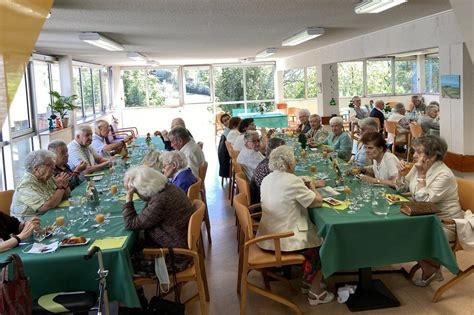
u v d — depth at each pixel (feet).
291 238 9.37
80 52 26.94
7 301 6.62
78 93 32.65
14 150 20.44
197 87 46.62
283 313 9.69
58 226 9.12
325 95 33.76
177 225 8.93
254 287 9.46
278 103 45.85
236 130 21.27
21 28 7.46
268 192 9.71
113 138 26.48
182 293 10.77
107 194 12.06
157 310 8.52
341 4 15.01
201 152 15.79
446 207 9.84
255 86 48.03
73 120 28.17
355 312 9.52
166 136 21.47
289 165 9.85
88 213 10.06
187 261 8.94
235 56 38.29
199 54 33.91
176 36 21.62
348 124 35.78
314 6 15.14
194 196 11.44
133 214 8.95
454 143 19.33
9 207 11.53
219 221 16.72
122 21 16.08
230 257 13.12
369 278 10.02
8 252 7.86
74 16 14.62
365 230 8.70
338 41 29.32
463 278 9.74
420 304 9.75
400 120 26.84
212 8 14.48
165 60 39.34
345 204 9.82
